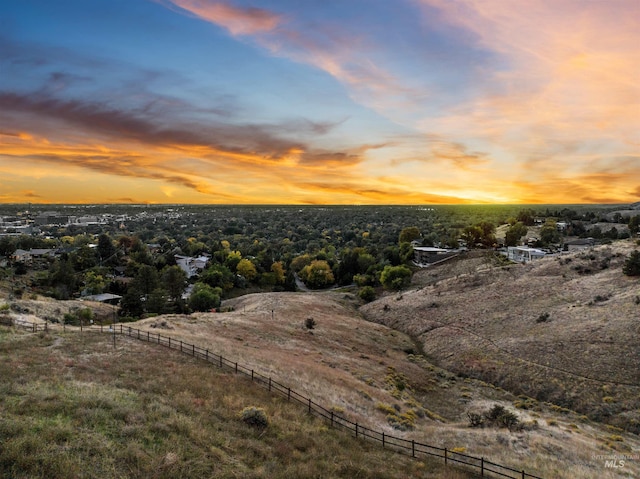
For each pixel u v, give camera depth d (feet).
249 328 173.68
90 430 53.62
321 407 83.35
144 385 78.07
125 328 138.92
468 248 428.56
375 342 195.11
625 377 134.62
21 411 55.88
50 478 41.63
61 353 94.38
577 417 121.19
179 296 309.22
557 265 263.70
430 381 152.25
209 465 51.34
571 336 166.71
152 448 52.70
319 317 227.81
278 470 54.70
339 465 59.88
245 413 70.44
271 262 433.89
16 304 159.74
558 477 68.85
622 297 191.42
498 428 100.99
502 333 189.57
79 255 396.37
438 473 63.77
